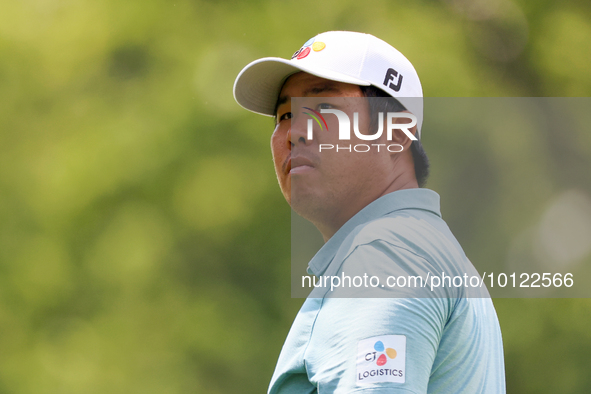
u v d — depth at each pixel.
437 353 4.39
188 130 26.47
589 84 27.84
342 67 5.40
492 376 4.86
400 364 3.97
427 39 25.61
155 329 26.47
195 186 26.44
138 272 26.50
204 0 28.44
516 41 28.80
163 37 27.86
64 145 27.30
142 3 28.23
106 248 26.59
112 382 25.94
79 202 26.59
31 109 28.50
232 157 26.69
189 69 27.19
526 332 23.23
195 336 26.08
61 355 26.39
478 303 4.81
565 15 28.59
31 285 27.05
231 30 27.58
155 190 26.64
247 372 25.81
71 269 26.91
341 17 26.62
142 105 27.09
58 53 28.67
